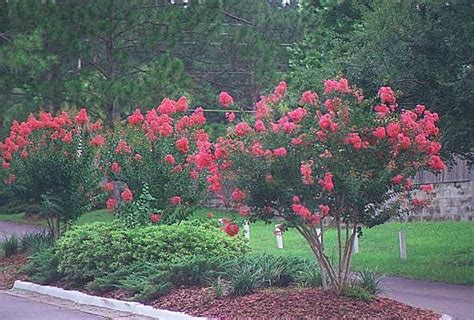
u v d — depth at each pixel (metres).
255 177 11.02
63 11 23.67
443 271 17.92
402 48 16.75
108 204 16.38
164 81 24.34
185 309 11.95
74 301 14.02
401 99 17.02
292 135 11.12
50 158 17.64
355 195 10.88
